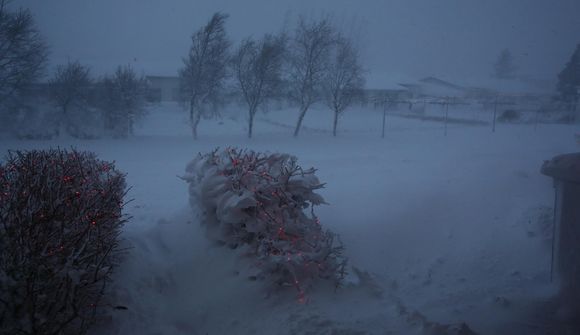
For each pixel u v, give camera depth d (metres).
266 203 5.42
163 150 23.81
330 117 45.62
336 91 34.12
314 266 4.71
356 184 10.59
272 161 6.33
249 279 4.96
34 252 3.55
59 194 4.27
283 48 33.44
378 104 53.50
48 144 25.36
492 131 32.16
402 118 45.88
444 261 6.37
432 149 22.61
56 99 29.36
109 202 4.96
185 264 5.79
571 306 4.73
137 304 4.63
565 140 24.83
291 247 4.73
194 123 31.42
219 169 6.22
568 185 4.75
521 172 10.28
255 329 4.18
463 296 5.34
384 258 6.53
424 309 5.02
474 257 6.39
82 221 4.20
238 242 5.59
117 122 30.19
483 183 9.42
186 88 31.98
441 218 7.71
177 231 6.80
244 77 31.89
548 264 6.05
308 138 30.78
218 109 38.25
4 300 3.42
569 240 4.79
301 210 5.86
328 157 19.36
